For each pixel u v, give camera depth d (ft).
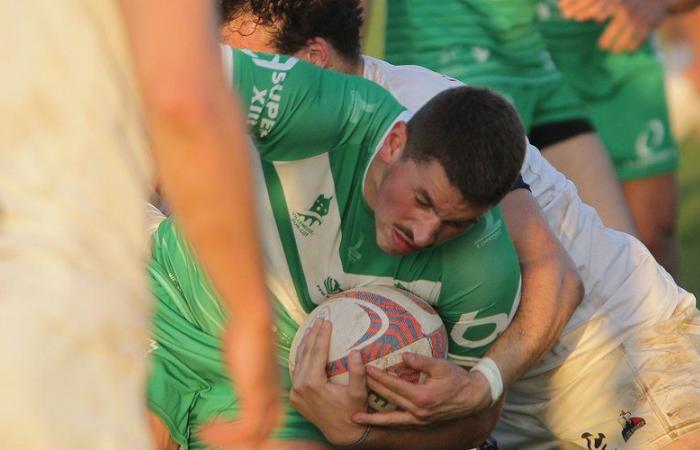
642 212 73.36
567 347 49.44
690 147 108.78
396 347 41.88
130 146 26.18
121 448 24.53
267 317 24.77
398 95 46.32
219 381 44.83
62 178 25.40
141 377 25.90
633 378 50.08
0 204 25.09
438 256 41.96
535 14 65.36
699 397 49.75
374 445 43.24
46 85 25.58
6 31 25.67
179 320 45.32
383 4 63.77
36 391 23.84
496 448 51.98
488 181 38.45
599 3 68.49
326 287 42.96
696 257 85.92
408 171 39.22
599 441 50.57
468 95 39.27
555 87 66.28
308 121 39.88
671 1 70.69
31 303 24.23
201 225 23.82
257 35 46.19
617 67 71.61
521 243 45.80
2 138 25.44
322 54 46.52
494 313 43.16
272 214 41.73
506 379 43.93
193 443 44.78
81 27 25.73
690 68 114.21
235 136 23.50
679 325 51.85
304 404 42.50
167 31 23.13
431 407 42.34
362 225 41.70
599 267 50.67
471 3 63.82
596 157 66.28
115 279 25.59
